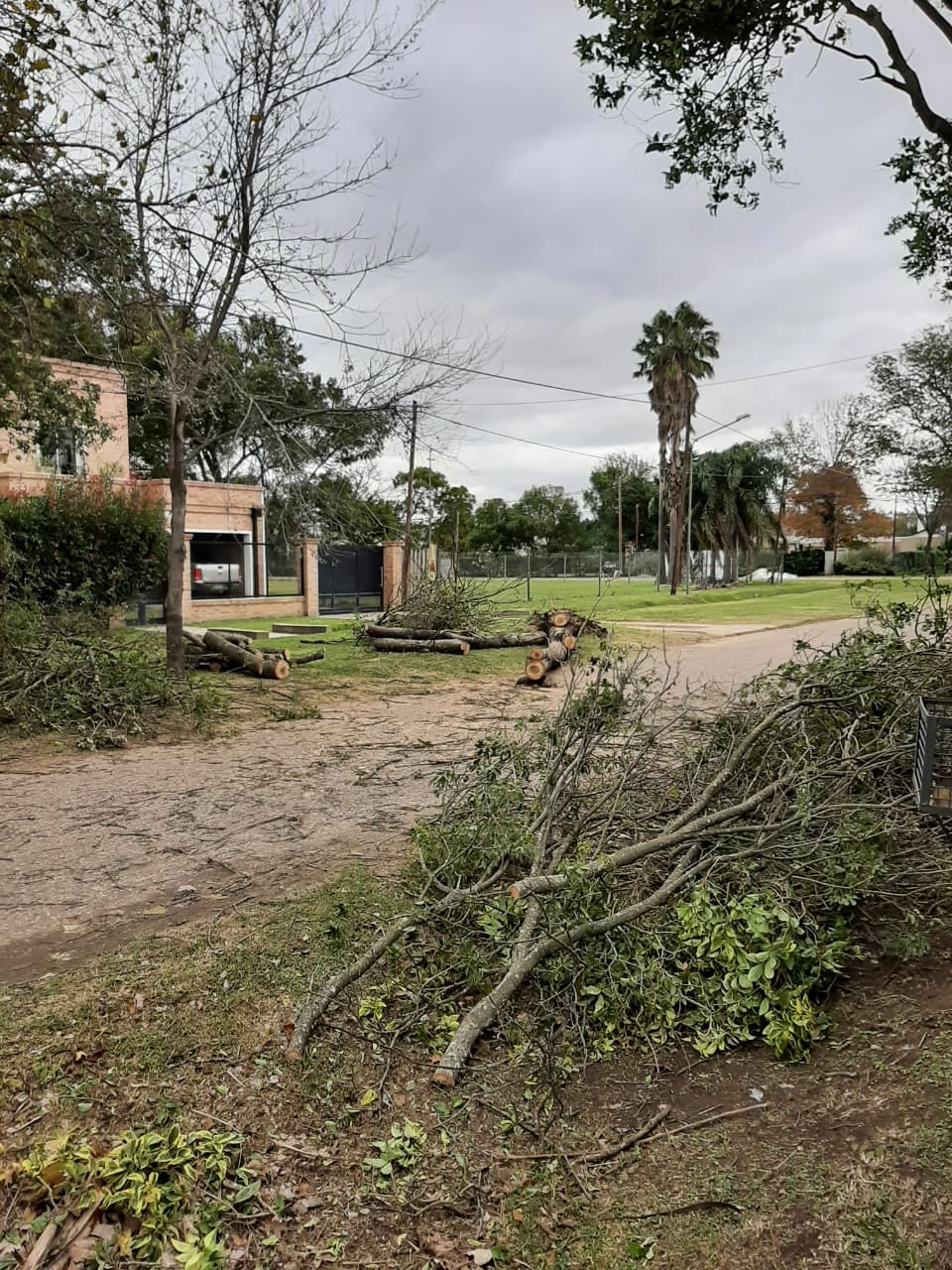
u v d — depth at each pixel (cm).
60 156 761
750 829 349
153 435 2834
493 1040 290
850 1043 274
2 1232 199
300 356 1384
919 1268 180
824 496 5756
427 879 388
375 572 2677
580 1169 228
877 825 350
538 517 7869
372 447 1180
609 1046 285
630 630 1817
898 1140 220
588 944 317
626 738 486
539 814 391
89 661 885
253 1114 245
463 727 869
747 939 309
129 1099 248
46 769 680
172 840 491
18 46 665
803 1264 187
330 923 359
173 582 999
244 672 1200
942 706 338
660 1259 194
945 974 304
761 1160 223
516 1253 199
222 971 321
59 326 910
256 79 934
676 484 3700
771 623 2031
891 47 529
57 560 1416
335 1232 206
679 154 620
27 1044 272
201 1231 200
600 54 548
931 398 3394
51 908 389
